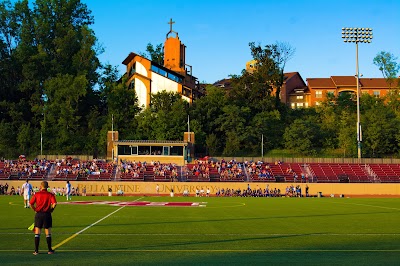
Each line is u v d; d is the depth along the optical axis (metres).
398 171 85.38
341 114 108.75
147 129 98.62
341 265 15.81
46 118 100.50
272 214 37.91
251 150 98.50
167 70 112.00
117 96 101.19
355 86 136.25
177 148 89.50
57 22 115.25
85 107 111.56
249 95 109.75
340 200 61.69
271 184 77.19
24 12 112.56
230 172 82.81
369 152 97.25
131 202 53.88
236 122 98.38
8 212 37.94
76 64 110.06
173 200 59.25
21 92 110.12
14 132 98.81
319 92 136.12
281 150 98.12
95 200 57.78
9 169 81.88
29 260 16.81
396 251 19.09
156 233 24.92
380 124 98.38
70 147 96.00
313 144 99.12
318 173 85.00
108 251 18.98
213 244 21.05
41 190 18.42
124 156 89.19
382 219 33.53
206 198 65.69
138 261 16.69
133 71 110.50
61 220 31.86
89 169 83.19
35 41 113.25
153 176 80.88
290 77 141.25
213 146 96.56
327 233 25.19
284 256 17.84
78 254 18.23
